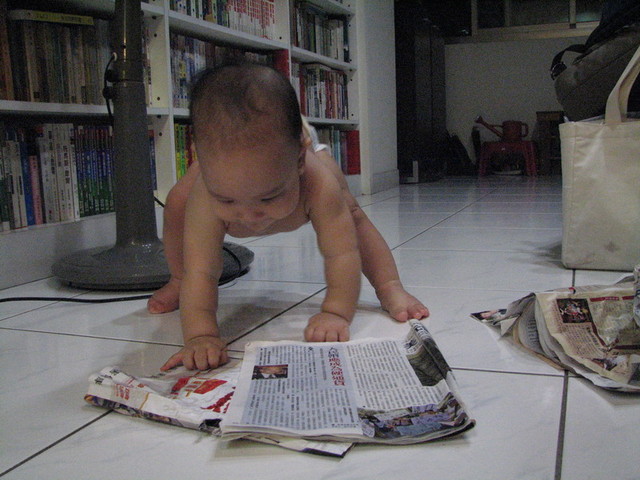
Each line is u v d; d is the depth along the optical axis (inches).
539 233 78.1
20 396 30.0
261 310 45.1
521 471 21.7
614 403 27.1
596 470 21.6
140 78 55.1
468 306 44.3
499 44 211.2
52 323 43.0
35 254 58.7
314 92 124.0
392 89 161.6
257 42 98.7
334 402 26.6
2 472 22.9
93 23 66.7
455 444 23.8
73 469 23.0
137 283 52.2
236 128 28.9
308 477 21.9
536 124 209.9
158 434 25.5
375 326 40.1
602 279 51.3
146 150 55.8
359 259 39.1
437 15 217.6
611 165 52.2
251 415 25.3
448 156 211.3
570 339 32.3
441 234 80.2
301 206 37.2
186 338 35.1
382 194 144.2
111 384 28.5
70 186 64.4
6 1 60.1
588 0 206.4
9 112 60.7
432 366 30.3
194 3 84.0
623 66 54.4
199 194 35.4
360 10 138.6
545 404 27.2
